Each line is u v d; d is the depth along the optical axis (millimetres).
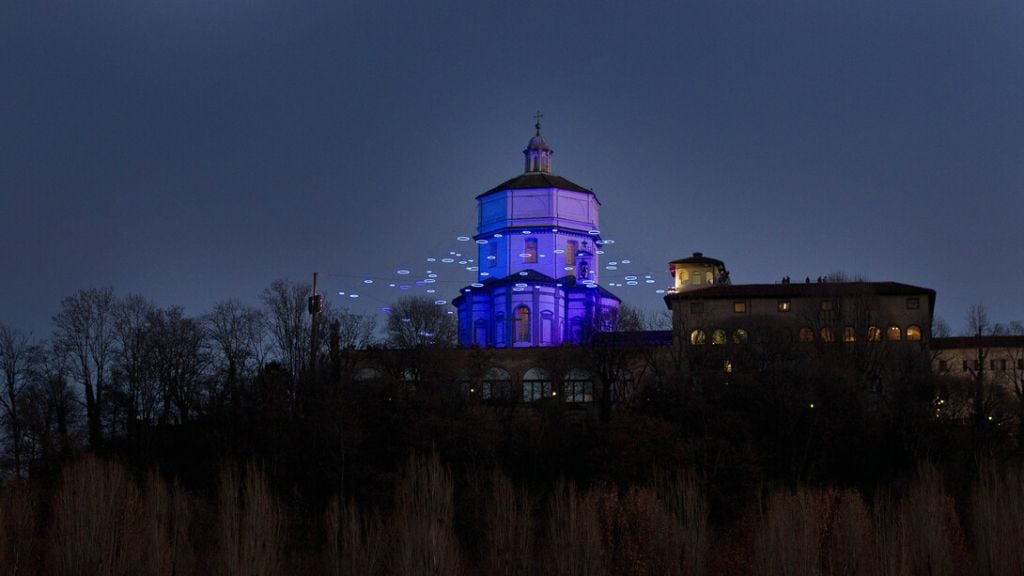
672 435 101000
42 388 121188
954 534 83375
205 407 115875
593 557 76875
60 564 76625
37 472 112812
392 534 78875
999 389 114188
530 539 81562
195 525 85250
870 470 103062
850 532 76875
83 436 115062
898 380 115000
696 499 84125
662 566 80812
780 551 73875
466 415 106312
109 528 77562
